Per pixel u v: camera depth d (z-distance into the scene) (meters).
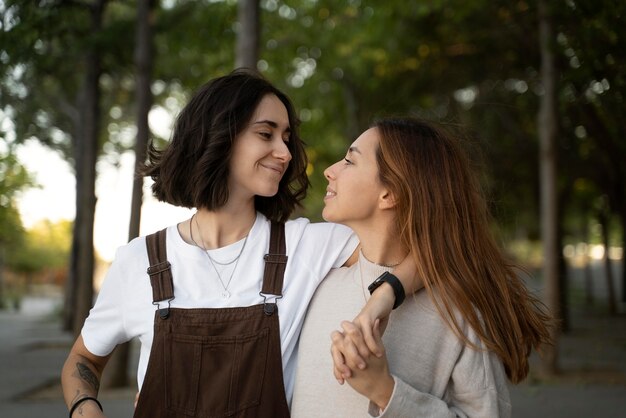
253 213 1.92
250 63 5.57
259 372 1.72
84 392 1.77
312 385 1.69
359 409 1.63
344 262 1.90
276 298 1.78
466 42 10.95
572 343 11.55
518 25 9.62
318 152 14.77
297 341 1.81
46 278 42.41
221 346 1.72
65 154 13.01
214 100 1.84
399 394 1.48
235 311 1.75
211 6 8.10
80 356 1.86
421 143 1.73
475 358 1.63
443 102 12.30
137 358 10.17
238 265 1.81
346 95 13.05
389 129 1.76
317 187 14.68
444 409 1.55
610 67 5.81
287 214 1.98
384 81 12.23
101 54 7.58
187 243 1.83
